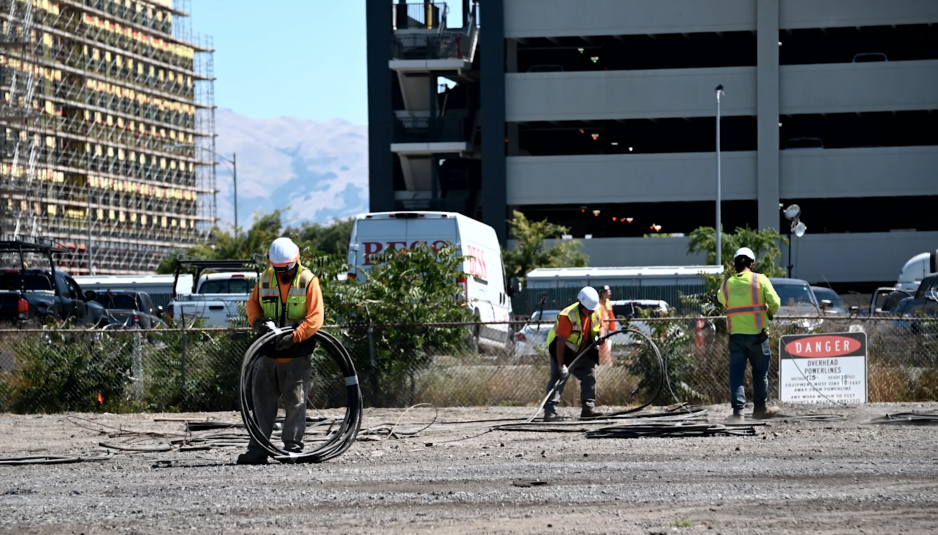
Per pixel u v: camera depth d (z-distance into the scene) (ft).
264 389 51.85
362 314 87.81
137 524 35.37
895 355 87.66
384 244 127.75
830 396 79.71
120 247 475.72
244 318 90.84
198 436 64.13
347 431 53.62
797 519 34.73
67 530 34.60
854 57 264.93
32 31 393.09
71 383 86.63
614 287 178.19
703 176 263.70
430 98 267.59
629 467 47.09
